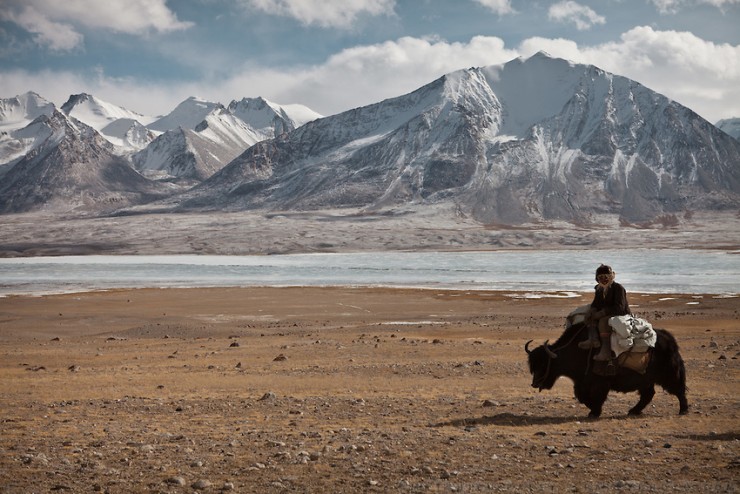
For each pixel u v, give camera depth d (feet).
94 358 104.17
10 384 72.74
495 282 331.36
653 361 44.80
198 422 46.62
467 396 57.26
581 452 34.42
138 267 509.76
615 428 41.11
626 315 44.52
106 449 36.91
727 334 122.52
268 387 66.59
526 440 37.42
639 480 29.25
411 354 96.84
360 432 40.98
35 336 155.53
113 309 223.51
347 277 388.78
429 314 196.44
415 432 40.37
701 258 558.15
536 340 117.08
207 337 146.00
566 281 334.03
